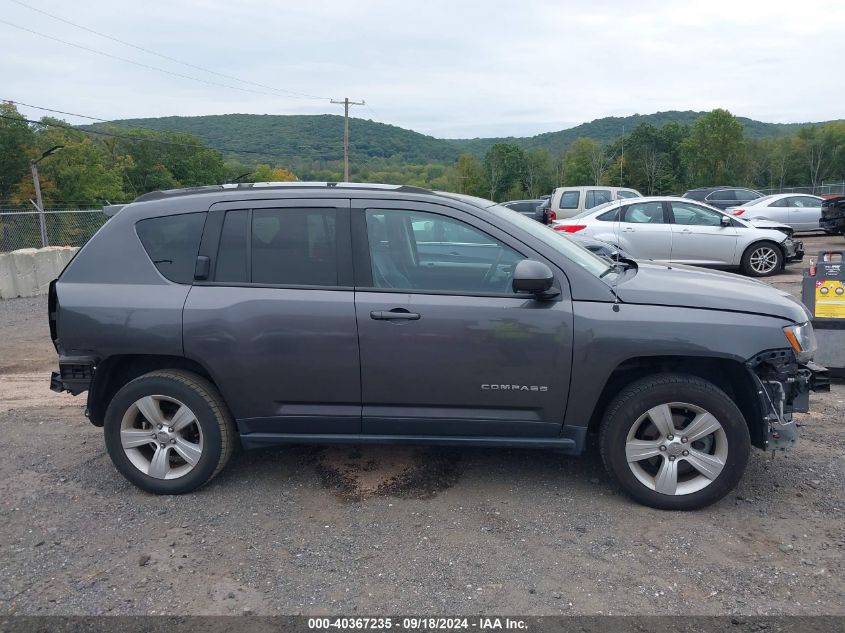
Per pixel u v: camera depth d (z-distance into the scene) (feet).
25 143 184.85
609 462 13.08
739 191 83.71
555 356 12.67
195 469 13.71
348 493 13.91
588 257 14.26
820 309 20.84
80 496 13.98
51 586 10.84
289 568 11.24
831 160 261.24
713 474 12.70
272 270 13.39
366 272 13.19
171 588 10.73
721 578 10.73
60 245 59.57
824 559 11.19
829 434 16.56
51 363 26.07
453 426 13.23
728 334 12.37
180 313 13.25
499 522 12.61
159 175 245.24
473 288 13.09
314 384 13.21
